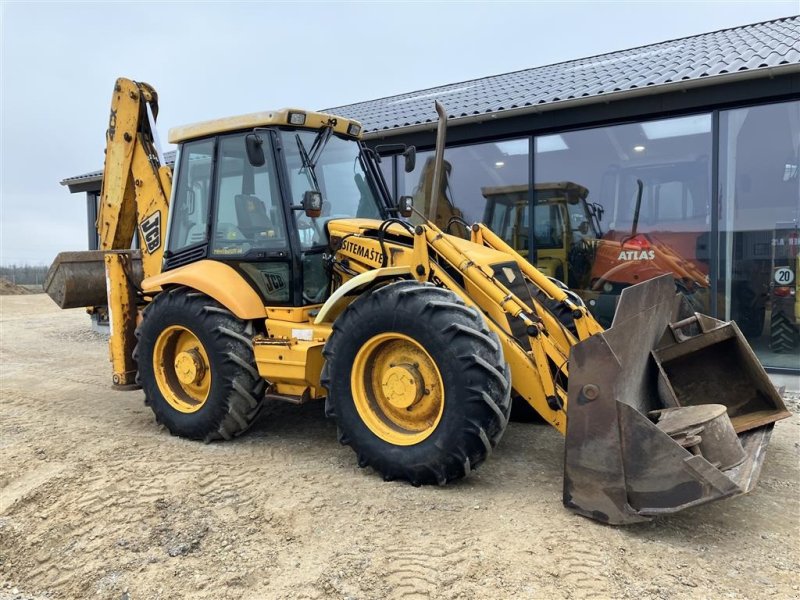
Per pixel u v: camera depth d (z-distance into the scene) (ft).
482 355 10.47
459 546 9.13
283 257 13.60
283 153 13.92
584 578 8.24
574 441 9.86
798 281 19.88
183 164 15.99
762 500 10.94
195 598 8.29
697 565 8.62
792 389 19.83
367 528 9.81
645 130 21.98
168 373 15.34
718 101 19.88
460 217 26.25
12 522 10.55
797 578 8.34
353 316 11.84
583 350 9.64
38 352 30.27
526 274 13.74
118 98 18.11
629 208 22.68
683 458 8.86
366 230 13.88
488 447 10.61
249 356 13.94
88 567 9.14
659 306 12.08
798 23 29.30
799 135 19.33
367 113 32.71
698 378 12.74
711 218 20.92
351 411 11.91
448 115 24.57
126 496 11.14
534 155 24.27
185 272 14.93
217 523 10.19
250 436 14.90
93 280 18.88
